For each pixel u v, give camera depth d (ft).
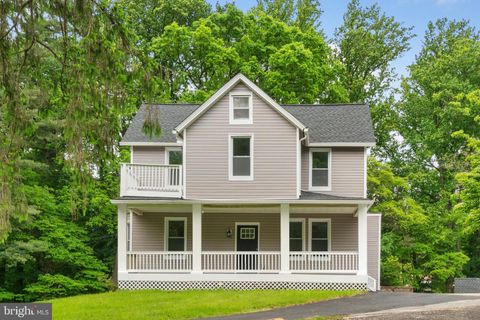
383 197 105.19
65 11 33.86
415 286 106.52
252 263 74.95
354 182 79.82
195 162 74.13
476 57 116.26
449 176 116.57
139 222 83.30
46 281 82.74
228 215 82.53
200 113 74.33
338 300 61.82
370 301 60.13
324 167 80.48
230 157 74.02
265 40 113.29
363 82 123.34
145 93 35.50
